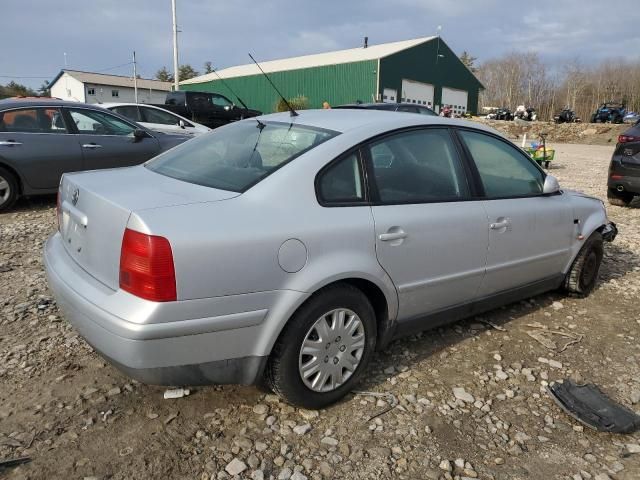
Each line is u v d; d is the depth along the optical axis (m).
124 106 11.82
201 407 2.95
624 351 3.89
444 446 2.76
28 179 7.41
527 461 2.70
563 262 4.50
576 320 4.39
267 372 2.82
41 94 66.56
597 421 2.99
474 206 3.58
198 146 3.56
